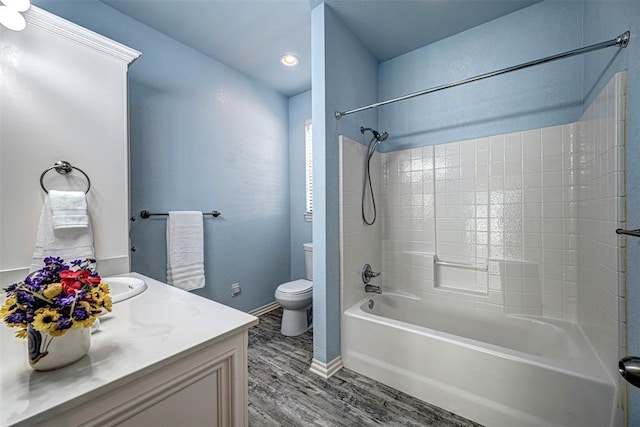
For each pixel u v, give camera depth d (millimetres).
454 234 2068
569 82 1656
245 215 2674
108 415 594
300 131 3104
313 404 1479
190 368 742
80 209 1312
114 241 1475
